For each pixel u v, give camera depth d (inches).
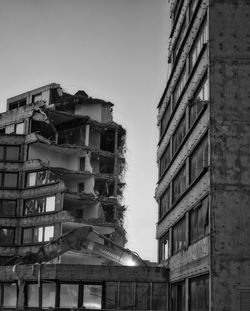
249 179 1056.2
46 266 1740.9
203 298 1105.4
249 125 1080.8
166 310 1594.5
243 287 1003.9
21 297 1776.6
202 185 1130.0
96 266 1691.7
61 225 2491.4
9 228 2603.3
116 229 2701.8
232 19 1130.7
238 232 1030.4
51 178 2647.6
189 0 1470.2
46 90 2876.5
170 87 1679.4
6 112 2854.3
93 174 2701.8
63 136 2864.2
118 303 1651.1
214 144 1071.6
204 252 1091.3
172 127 1592.0
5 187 2637.8
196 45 1296.8
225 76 1102.4
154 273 1632.6
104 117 2886.3
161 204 1820.9
